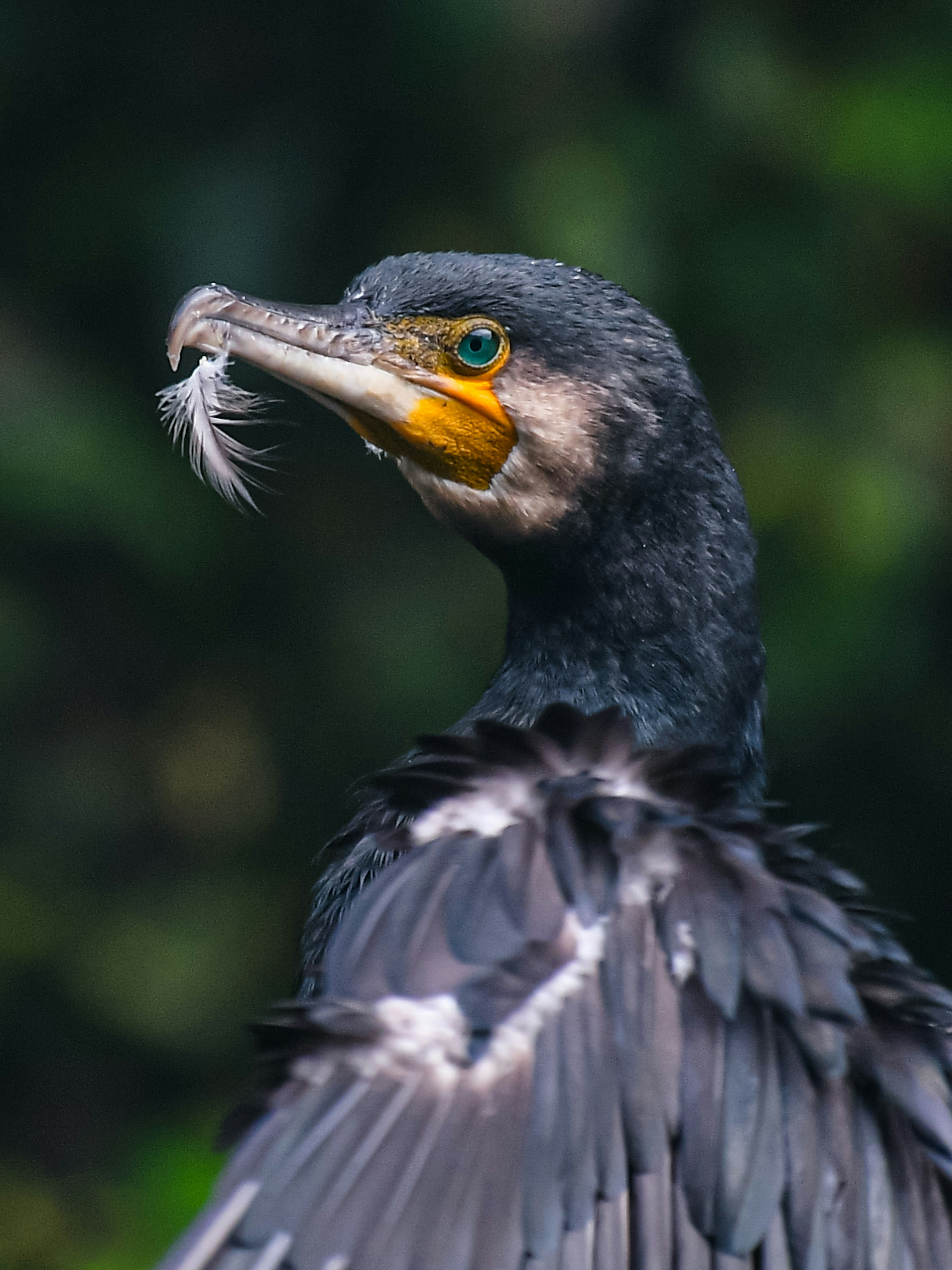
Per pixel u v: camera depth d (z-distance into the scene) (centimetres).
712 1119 439
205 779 595
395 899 441
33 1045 567
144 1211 512
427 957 440
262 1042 439
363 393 458
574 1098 438
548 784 445
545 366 456
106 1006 560
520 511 457
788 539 565
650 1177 439
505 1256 436
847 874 448
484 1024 438
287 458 592
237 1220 436
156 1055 569
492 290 457
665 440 455
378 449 459
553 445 456
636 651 455
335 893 452
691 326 585
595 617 456
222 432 460
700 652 455
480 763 446
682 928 441
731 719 455
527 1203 437
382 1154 437
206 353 462
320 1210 436
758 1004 441
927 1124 442
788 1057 441
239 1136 439
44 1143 557
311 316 459
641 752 446
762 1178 439
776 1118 440
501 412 457
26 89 597
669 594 455
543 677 456
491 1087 438
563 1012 439
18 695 586
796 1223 439
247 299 459
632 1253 438
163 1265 436
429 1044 438
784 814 601
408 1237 436
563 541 456
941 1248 442
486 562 586
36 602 593
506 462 457
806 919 444
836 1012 441
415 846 445
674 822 444
